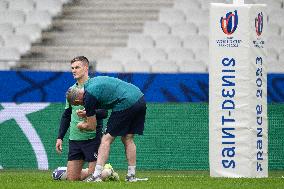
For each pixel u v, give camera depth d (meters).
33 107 41.34
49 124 41.22
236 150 31.23
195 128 41.06
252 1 61.00
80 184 26.08
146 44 58.97
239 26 31.05
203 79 41.16
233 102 31.19
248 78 31.08
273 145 40.88
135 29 59.72
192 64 56.53
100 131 30.08
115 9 60.94
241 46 31.08
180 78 41.16
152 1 61.78
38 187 24.69
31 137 41.19
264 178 30.50
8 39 59.22
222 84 31.22
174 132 41.09
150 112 41.16
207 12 61.22
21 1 63.09
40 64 54.97
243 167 31.22
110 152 40.75
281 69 56.31
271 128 40.88
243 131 31.19
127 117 28.00
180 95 41.16
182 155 41.06
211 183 27.23
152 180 29.23
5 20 61.50
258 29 31.33
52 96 41.34
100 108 28.16
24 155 41.25
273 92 40.91
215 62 31.27
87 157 29.81
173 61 56.53
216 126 31.36
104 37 59.00
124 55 57.75
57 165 41.12
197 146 41.09
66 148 41.03
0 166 41.25
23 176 32.94
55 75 41.31
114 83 27.91
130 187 24.73
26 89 41.34
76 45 58.41
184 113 41.09
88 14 60.72
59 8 61.81
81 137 29.83
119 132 28.16
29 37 59.22
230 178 30.53
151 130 41.12
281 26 59.62
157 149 41.12
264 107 31.77
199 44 59.12
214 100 31.36
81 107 29.78
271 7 60.94
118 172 39.19
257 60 31.36
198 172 39.41
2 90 41.38
